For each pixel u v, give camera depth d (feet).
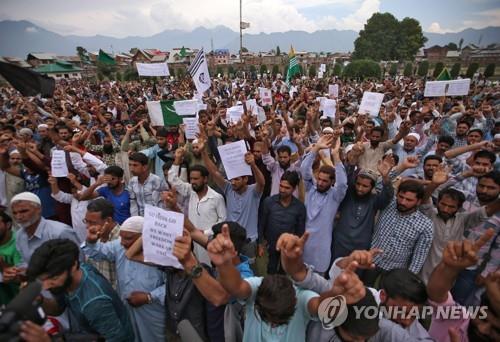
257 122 27.12
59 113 34.99
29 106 37.01
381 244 11.10
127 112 41.32
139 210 14.39
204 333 7.97
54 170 14.28
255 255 14.43
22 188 16.47
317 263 12.47
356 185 11.80
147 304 8.99
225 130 27.27
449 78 44.62
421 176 16.97
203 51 30.35
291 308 5.76
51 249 6.67
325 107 26.84
